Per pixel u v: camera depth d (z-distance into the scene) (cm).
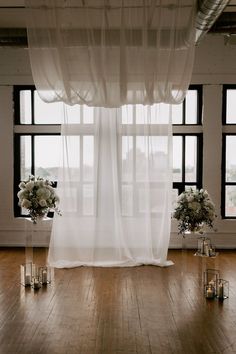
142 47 540
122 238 732
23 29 681
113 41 544
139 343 400
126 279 626
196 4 543
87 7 539
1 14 685
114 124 751
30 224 598
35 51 541
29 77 846
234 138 856
